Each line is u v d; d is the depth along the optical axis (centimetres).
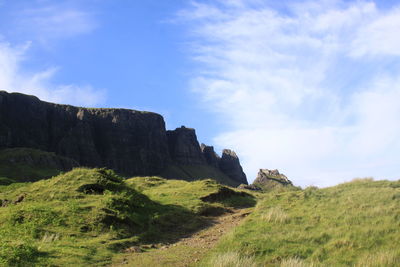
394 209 1791
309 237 1560
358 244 1434
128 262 1378
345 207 1959
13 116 15212
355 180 2789
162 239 1844
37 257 1309
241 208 2859
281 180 16962
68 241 1566
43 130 16212
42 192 2308
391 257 1244
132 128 19062
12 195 2423
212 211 2609
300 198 2345
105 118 18625
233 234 1683
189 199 2822
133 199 2339
